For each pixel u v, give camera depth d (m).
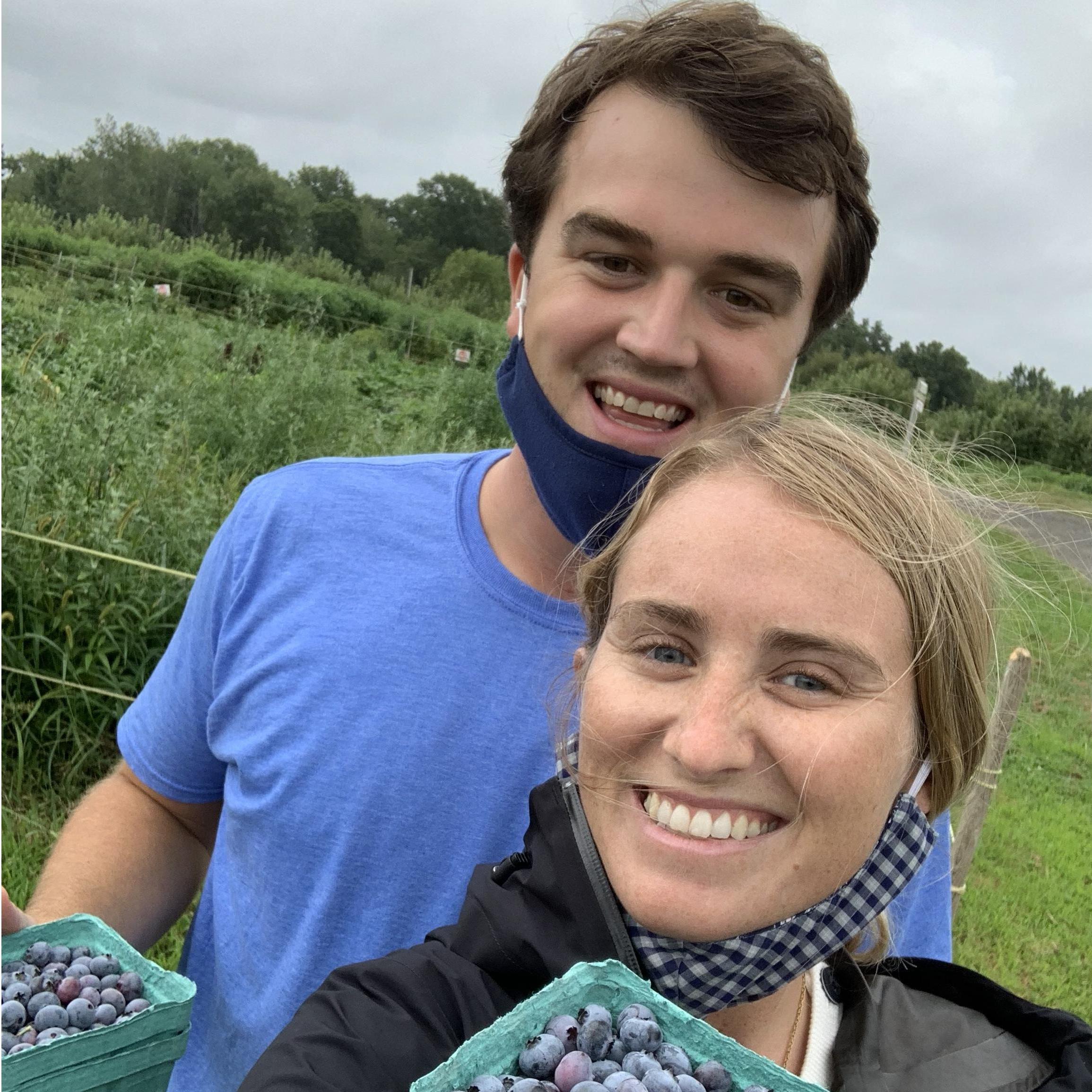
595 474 0.69
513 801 0.70
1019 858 2.18
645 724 0.49
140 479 2.21
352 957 0.70
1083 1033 0.53
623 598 0.53
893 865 0.51
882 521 0.51
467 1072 0.42
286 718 0.74
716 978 0.50
